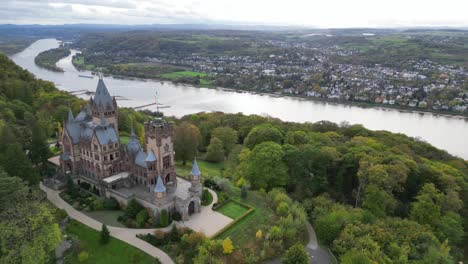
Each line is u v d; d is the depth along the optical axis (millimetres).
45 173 143375
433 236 111438
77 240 102562
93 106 134250
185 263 98688
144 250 103000
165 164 127688
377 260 101375
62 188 136000
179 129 176500
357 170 150750
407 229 115250
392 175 135250
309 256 106625
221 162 189125
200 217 120625
